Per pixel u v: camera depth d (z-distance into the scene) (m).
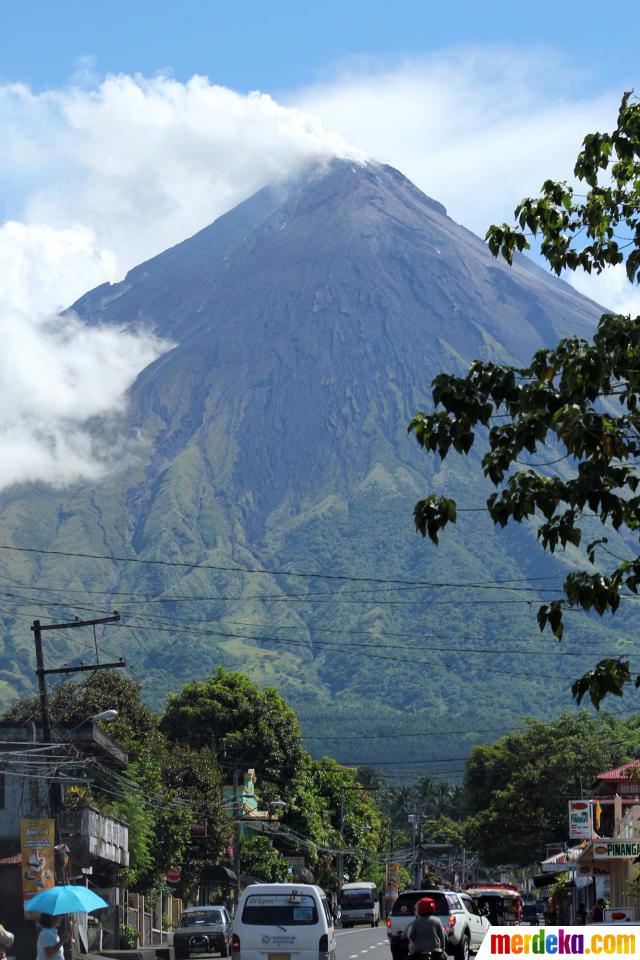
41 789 57.38
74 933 52.09
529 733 108.00
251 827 96.88
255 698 103.56
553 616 15.92
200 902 93.81
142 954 57.09
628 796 71.44
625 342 16.27
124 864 65.69
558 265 19.16
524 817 100.25
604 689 15.81
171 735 101.31
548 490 16.16
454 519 16.45
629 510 15.95
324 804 127.38
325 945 30.88
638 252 18.38
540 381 16.56
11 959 29.36
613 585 15.73
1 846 56.75
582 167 18.30
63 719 67.81
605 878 62.25
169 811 72.56
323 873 120.00
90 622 47.19
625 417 16.31
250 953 30.94
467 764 108.94
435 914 40.66
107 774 66.38
